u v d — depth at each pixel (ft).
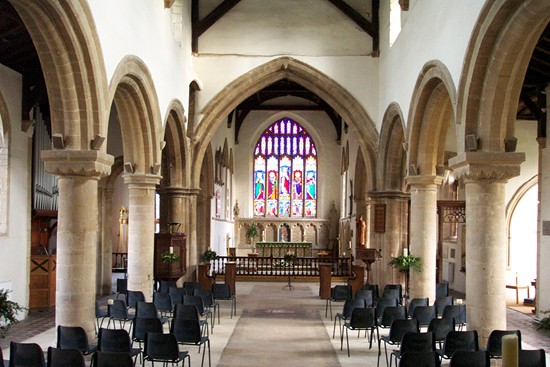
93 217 35.53
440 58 40.73
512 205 69.82
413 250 50.16
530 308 59.67
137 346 37.88
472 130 34.47
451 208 68.44
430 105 46.93
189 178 66.28
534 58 48.14
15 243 48.24
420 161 49.52
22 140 49.60
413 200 50.24
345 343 40.88
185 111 62.80
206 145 68.18
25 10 29.50
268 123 123.95
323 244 120.78
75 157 34.04
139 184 49.24
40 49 32.07
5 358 34.47
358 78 66.69
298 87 106.01
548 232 52.34
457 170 35.63
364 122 66.23
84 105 34.09
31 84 49.55
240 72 67.15
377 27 66.49
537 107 54.70
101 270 66.28
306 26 67.36
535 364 24.26
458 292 71.97
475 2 33.24
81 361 24.35
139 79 43.98
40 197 54.03
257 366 34.35
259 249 107.96
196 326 32.17
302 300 62.64
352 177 95.66
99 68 34.65
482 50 32.24
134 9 42.70
